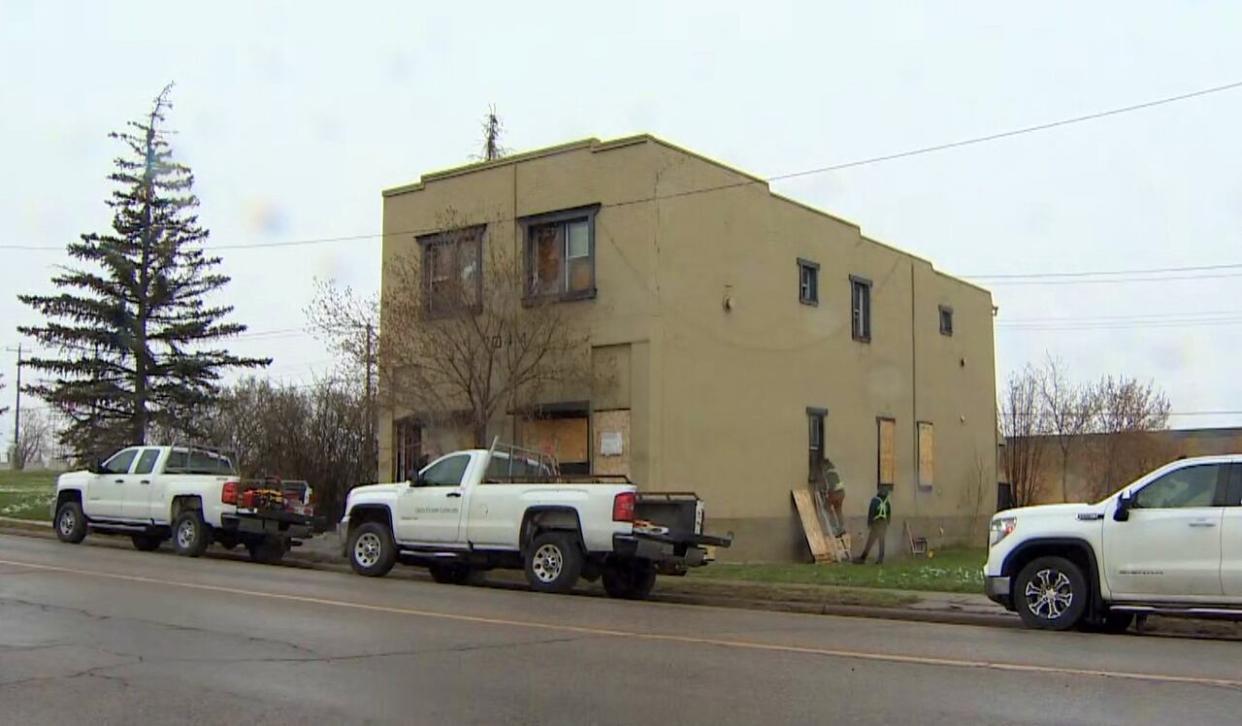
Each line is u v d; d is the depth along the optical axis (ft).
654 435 73.41
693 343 77.66
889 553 99.50
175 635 35.06
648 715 25.05
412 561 60.18
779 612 50.16
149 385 136.26
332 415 95.66
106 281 135.44
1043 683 28.94
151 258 137.90
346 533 61.41
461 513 57.36
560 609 45.42
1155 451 169.17
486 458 58.65
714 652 33.86
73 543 75.10
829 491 89.97
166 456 72.90
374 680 28.50
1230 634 44.11
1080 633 42.27
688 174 78.48
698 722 24.44
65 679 28.14
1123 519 42.29
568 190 78.43
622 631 38.42
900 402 104.42
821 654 33.68
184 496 70.44
